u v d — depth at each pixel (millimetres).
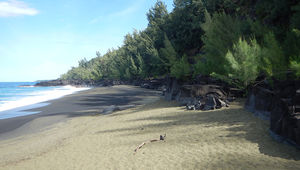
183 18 41406
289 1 15219
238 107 13531
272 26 16328
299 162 5164
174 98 23422
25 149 10383
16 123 18391
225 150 6539
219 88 17281
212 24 20969
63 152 8828
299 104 6418
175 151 7090
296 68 8242
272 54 10531
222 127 9336
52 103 33250
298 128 5930
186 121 11586
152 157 6773
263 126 8688
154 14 66688
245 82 13797
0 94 65000
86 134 11789
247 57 12812
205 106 14656
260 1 19391
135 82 76750
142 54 68875
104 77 128625
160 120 12883
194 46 41031
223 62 16797
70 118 19203
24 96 54312
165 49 39281
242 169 5070
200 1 36938
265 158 5586
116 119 15672
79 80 181875
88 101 33719
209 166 5488
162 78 55562
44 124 17297
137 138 9500
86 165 6824
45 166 7320
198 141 7848
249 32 16906
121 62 94875
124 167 6203
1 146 11609
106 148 8508
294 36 10875
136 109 20125
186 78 24844
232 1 30250
